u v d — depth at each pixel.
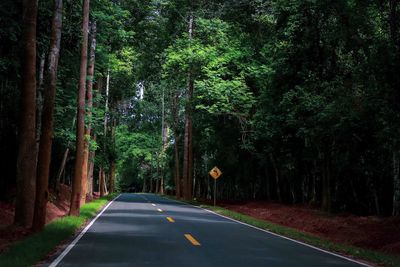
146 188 111.00
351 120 20.25
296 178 37.06
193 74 36.12
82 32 21.42
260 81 31.88
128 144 61.31
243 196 54.16
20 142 14.86
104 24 27.69
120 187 110.50
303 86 24.84
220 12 36.91
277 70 27.41
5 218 17.62
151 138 64.06
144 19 39.50
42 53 20.28
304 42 25.34
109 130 49.47
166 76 38.62
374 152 25.19
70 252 10.29
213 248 11.31
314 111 22.39
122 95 47.47
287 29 26.20
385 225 18.41
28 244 10.43
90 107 26.77
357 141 23.36
